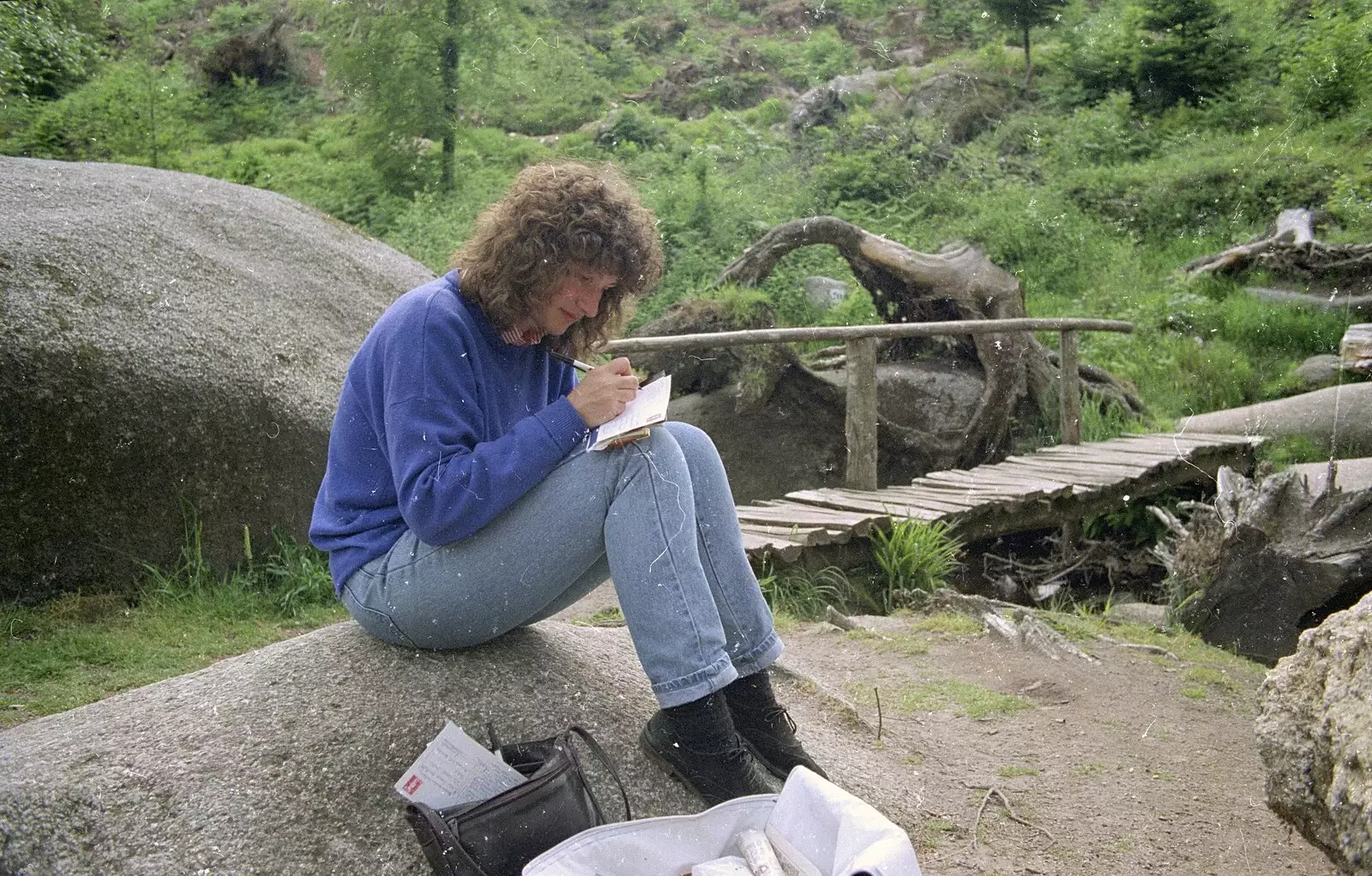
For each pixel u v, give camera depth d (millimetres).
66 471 4582
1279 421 9859
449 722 2219
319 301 6188
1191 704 3809
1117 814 2900
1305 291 13047
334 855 2309
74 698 3615
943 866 2609
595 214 2434
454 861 2115
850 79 20438
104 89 17609
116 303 5020
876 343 8625
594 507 2414
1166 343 12125
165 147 17109
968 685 3879
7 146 15852
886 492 7352
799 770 2225
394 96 16109
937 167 17031
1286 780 2082
